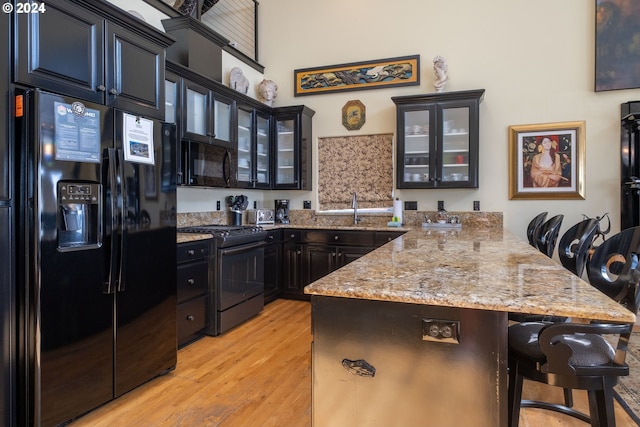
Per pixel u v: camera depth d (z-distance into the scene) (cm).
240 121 408
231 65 443
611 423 120
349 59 468
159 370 237
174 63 305
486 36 414
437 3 432
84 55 197
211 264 318
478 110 388
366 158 463
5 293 171
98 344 199
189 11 375
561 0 391
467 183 391
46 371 176
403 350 116
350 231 408
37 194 171
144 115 230
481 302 106
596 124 382
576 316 98
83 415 197
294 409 205
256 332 326
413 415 116
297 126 453
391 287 123
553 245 254
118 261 206
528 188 402
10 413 173
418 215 437
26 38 173
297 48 489
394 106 449
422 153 408
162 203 238
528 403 190
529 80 401
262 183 446
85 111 191
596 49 378
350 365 121
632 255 142
